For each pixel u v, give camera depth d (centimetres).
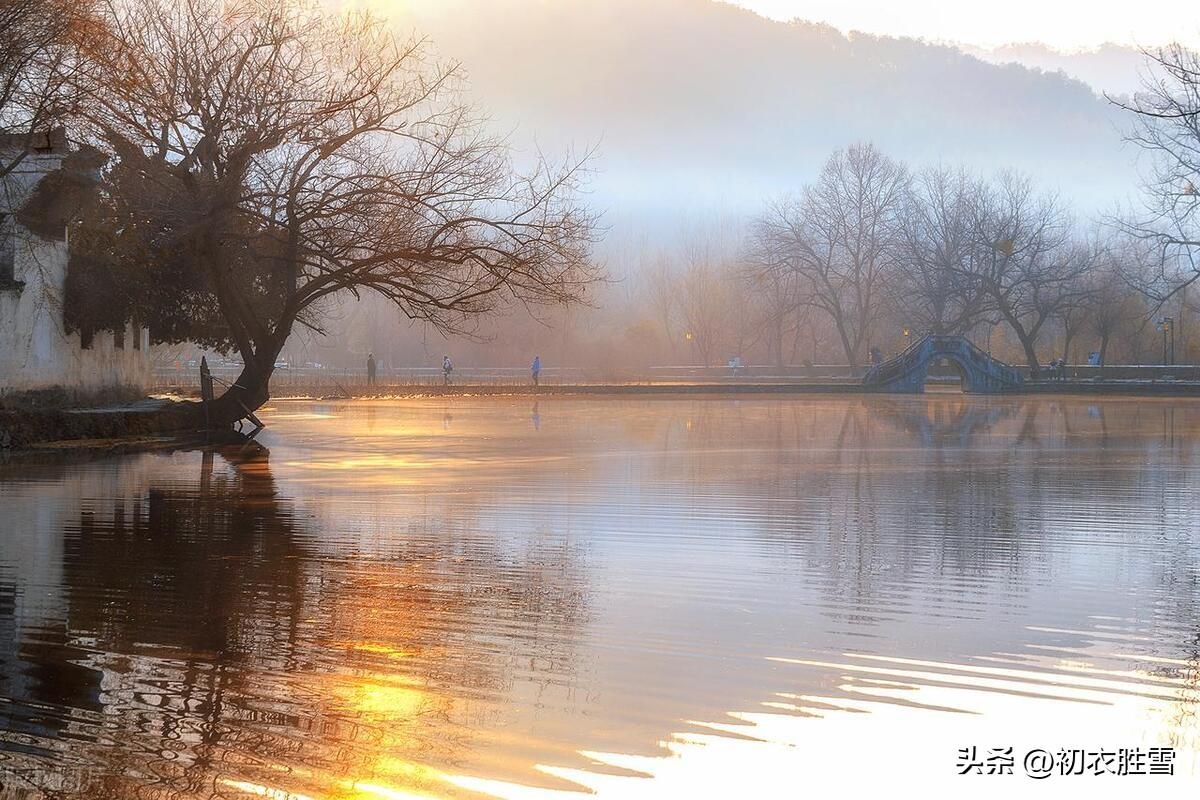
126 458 2625
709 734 755
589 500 1873
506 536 1504
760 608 1089
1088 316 8081
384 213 2970
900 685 855
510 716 782
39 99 2522
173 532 1527
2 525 1588
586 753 724
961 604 1110
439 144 2989
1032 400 6125
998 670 891
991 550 1405
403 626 1013
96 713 779
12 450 2797
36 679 852
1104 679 872
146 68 2886
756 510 1756
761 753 725
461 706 801
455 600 1119
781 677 870
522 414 4581
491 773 691
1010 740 752
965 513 1723
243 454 2739
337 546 1427
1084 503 1842
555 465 2475
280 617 1047
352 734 747
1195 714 802
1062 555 1371
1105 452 2828
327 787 669
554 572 1262
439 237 3044
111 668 879
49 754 709
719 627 1016
